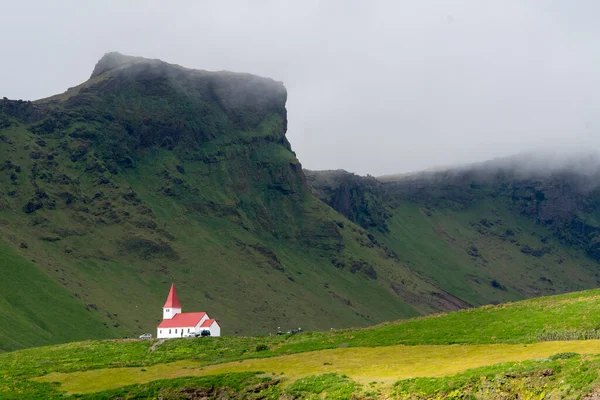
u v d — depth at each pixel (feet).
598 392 298.56
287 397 389.19
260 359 491.31
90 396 437.17
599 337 397.39
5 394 451.94
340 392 369.71
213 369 476.95
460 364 390.01
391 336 497.05
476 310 525.34
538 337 419.13
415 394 345.92
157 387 434.30
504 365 354.33
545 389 317.42
